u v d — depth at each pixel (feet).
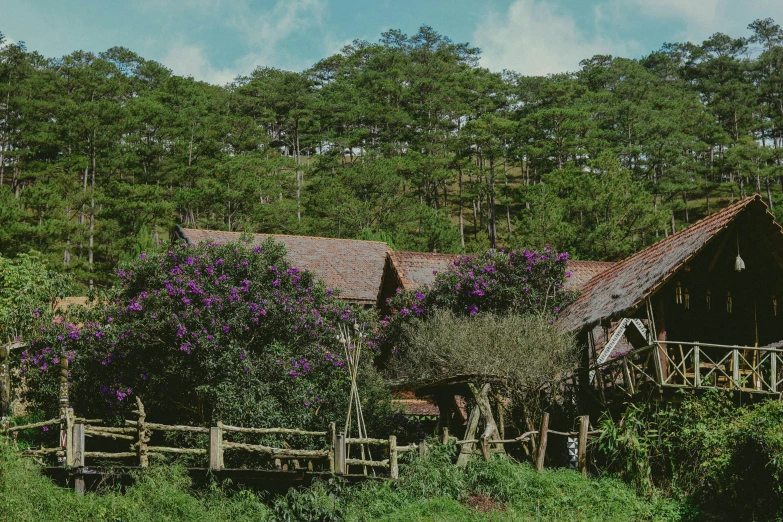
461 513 45.93
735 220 57.11
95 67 327.26
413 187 268.82
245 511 45.50
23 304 71.87
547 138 267.80
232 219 210.59
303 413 55.26
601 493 49.37
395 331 71.41
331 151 286.87
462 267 72.38
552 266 70.69
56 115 258.98
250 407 53.42
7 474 40.81
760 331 63.98
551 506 47.62
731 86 324.19
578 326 61.11
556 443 61.87
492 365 56.95
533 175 298.56
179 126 253.03
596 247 165.37
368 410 60.70
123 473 45.50
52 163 242.58
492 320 61.52
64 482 45.29
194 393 58.34
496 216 275.80
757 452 45.14
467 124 250.16
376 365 77.66
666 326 63.67
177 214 242.58
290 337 59.47
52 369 59.72
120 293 63.05
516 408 61.67
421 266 82.28
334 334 61.16
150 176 241.14
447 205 274.16
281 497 47.65
